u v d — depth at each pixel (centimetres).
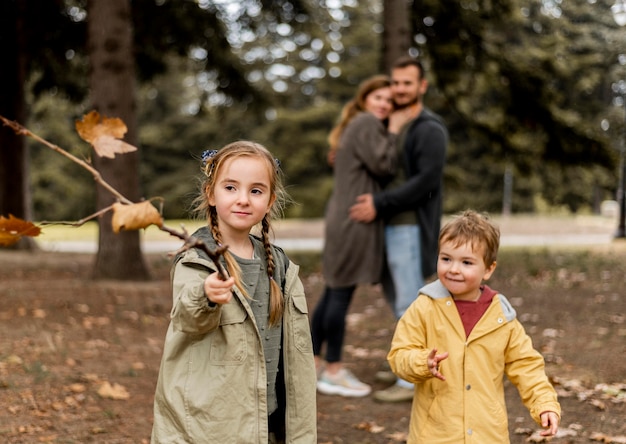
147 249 1745
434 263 442
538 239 2072
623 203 1938
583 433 383
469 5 1259
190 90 4069
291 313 237
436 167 425
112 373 491
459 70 1318
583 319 720
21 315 678
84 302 768
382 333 677
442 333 277
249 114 1636
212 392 216
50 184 3628
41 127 2661
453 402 271
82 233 2688
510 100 1305
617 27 1380
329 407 434
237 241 235
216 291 196
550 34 1371
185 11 1376
